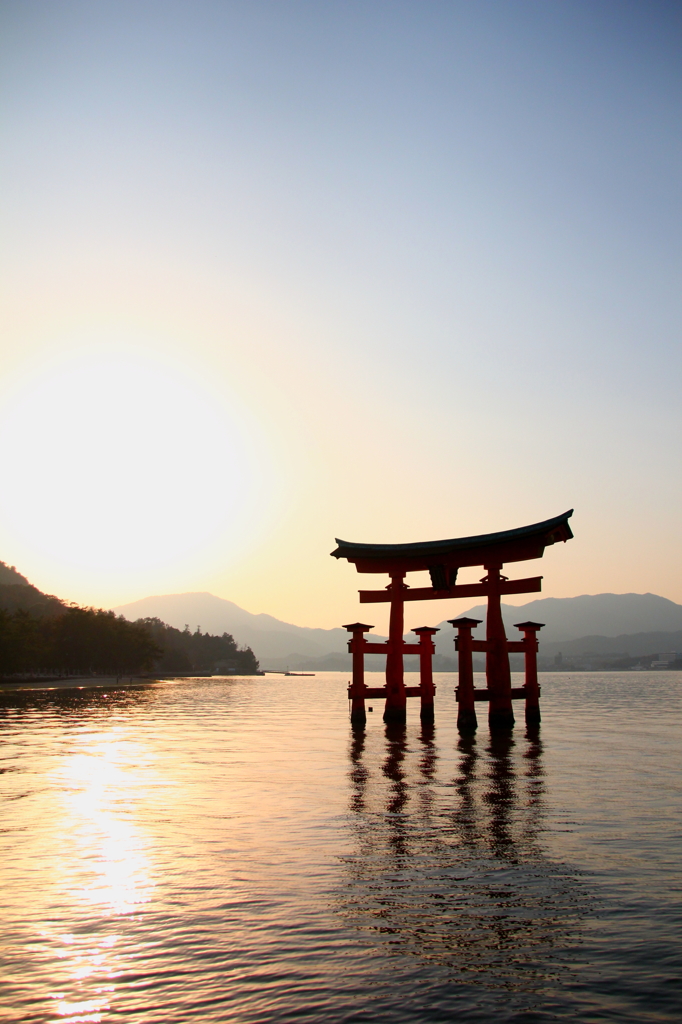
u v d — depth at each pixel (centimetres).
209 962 917
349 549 3688
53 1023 777
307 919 1052
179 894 1155
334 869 1281
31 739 3581
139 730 4138
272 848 1418
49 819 1675
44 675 16800
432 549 3525
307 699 9175
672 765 2492
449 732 3644
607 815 1694
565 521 3164
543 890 1167
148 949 954
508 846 1427
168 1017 791
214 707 6975
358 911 1081
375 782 2156
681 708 6519
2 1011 801
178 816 1702
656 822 1622
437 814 1711
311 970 896
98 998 830
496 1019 784
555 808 1770
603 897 1135
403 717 3872
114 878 1234
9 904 1112
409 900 1127
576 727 4144
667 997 829
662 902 1112
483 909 1088
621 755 2764
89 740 3531
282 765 2545
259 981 870
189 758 2773
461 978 877
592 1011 800
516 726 3975
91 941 977
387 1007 812
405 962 917
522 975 883
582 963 913
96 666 18038
